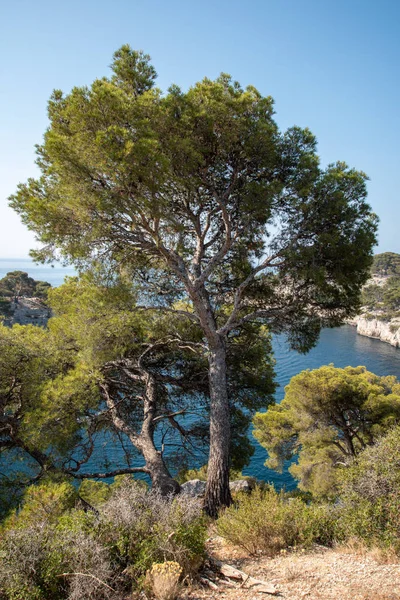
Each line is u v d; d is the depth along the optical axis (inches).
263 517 225.6
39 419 343.0
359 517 216.8
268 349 496.7
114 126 252.7
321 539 227.0
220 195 352.2
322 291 365.1
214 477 329.4
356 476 234.5
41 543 165.6
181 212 358.3
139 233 305.4
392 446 236.7
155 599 151.0
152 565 161.3
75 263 302.8
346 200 334.6
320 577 167.5
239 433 494.6
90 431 406.3
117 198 270.2
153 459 372.5
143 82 313.9
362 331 3924.7
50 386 369.4
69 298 420.5
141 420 525.7
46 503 237.6
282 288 386.0
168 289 393.7
